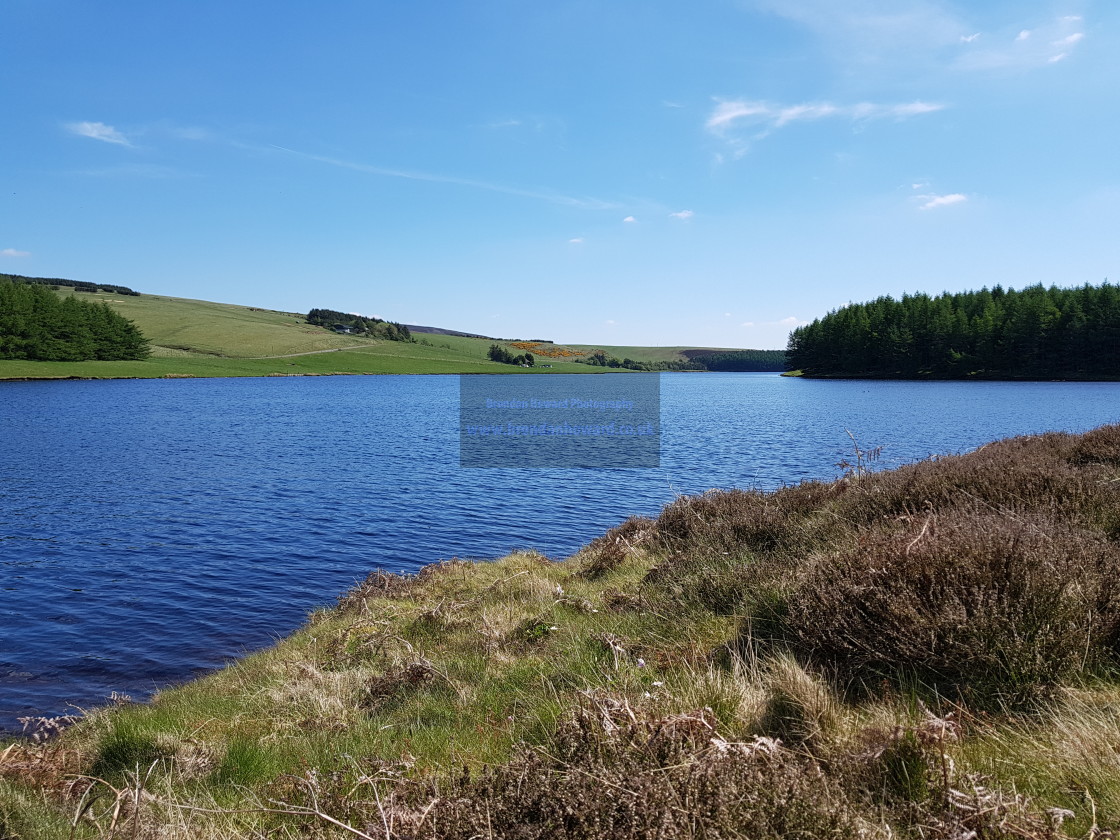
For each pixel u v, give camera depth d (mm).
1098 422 42656
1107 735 2979
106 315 141500
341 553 15508
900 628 4082
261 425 47844
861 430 41562
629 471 27516
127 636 10625
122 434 40156
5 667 9422
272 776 4742
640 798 2504
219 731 6074
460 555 15406
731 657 4859
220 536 16875
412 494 22703
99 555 15086
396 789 3457
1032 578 4023
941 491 7727
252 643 10398
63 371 113375
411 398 86625
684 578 7426
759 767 2740
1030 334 117188
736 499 10938
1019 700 3576
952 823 2506
